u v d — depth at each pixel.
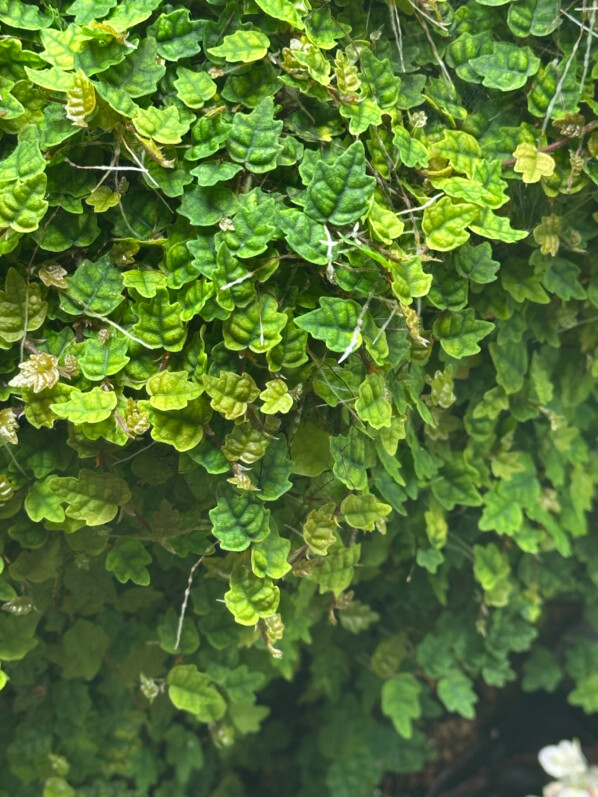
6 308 0.32
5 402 0.33
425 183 0.34
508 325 0.38
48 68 0.32
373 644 0.44
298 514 0.36
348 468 0.33
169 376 0.32
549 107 0.35
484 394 0.39
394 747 0.46
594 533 0.46
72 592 0.37
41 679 0.39
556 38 0.35
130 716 0.40
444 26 0.35
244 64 0.33
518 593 0.44
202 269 0.32
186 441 0.32
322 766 0.47
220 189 0.32
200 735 0.46
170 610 0.38
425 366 0.37
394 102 0.34
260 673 0.39
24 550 0.35
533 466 0.41
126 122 0.32
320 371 0.33
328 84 0.32
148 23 0.33
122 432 0.32
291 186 0.33
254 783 0.49
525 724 0.53
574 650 0.48
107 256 0.32
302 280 0.33
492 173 0.34
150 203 0.33
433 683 0.48
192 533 0.35
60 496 0.33
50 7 0.32
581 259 0.39
